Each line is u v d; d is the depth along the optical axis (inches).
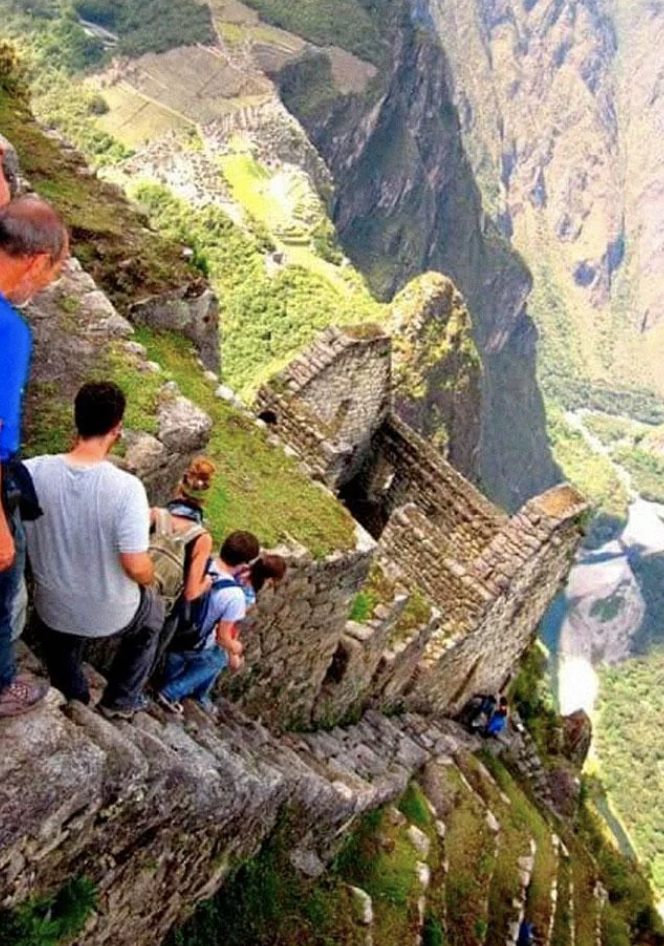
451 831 553.6
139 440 293.7
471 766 651.5
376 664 555.8
